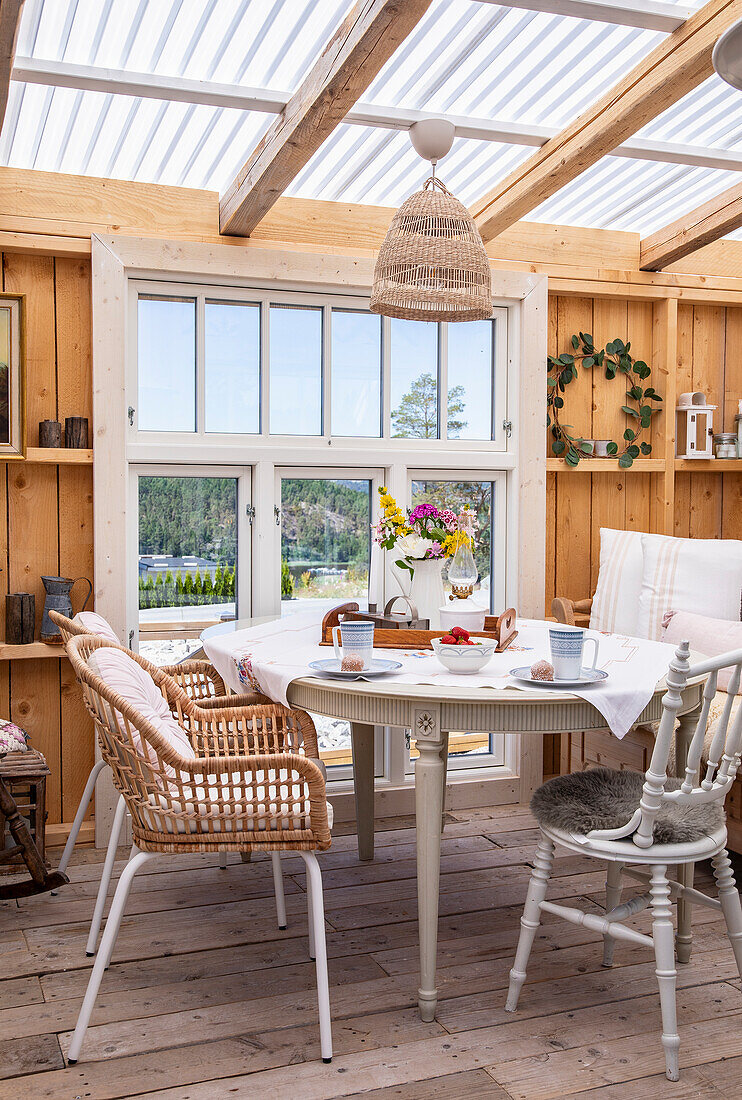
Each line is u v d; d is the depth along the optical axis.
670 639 3.45
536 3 2.47
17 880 3.07
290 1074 1.99
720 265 4.32
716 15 2.50
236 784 2.03
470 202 3.82
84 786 3.48
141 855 2.08
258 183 3.02
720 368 4.47
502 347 4.00
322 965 2.06
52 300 3.41
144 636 3.58
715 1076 2.00
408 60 2.82
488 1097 1.92
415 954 2.56
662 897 2.03
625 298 4.21
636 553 3.84
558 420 4.14
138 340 3.51
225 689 2.84
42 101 2.92
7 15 2.20
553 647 2.18
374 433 3.87
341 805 3.71
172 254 3.42
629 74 2.84
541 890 2.21
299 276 3.59
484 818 3.75
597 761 3.70
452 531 2.94
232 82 2.84
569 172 3.22
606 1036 2.15
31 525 3.42
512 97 3.06
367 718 2.22
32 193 3.33
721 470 4.29
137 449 3.45
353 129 3.19
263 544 3.68
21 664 3.39
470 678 2.25
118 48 2.67
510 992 2.25
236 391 3.66
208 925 2.73
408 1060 2.04
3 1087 1.94
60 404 3.44
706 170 3.66
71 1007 2.26
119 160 3.33
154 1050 2.08
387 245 2.79
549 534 4.15
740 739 2.09
